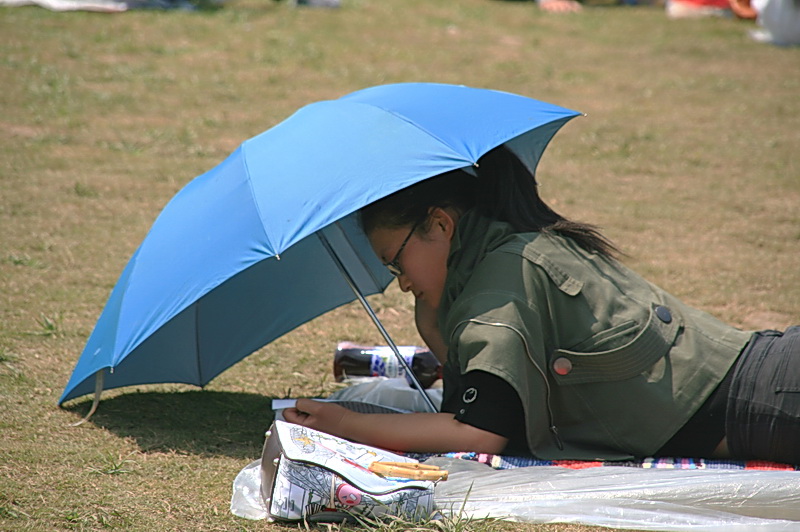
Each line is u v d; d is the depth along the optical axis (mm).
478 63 43812
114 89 35750
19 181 24453
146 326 10477
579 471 9984
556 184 26422
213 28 47594
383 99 11289
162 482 10648
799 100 37875
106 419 12523
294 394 13789
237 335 12867
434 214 10625
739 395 10102
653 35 52062
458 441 10234
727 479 9500
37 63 38281
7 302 16594
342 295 13461
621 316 10297
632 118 34719
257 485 10359
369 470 9656
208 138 30078
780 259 20609
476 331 9992
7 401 12727
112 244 20172
